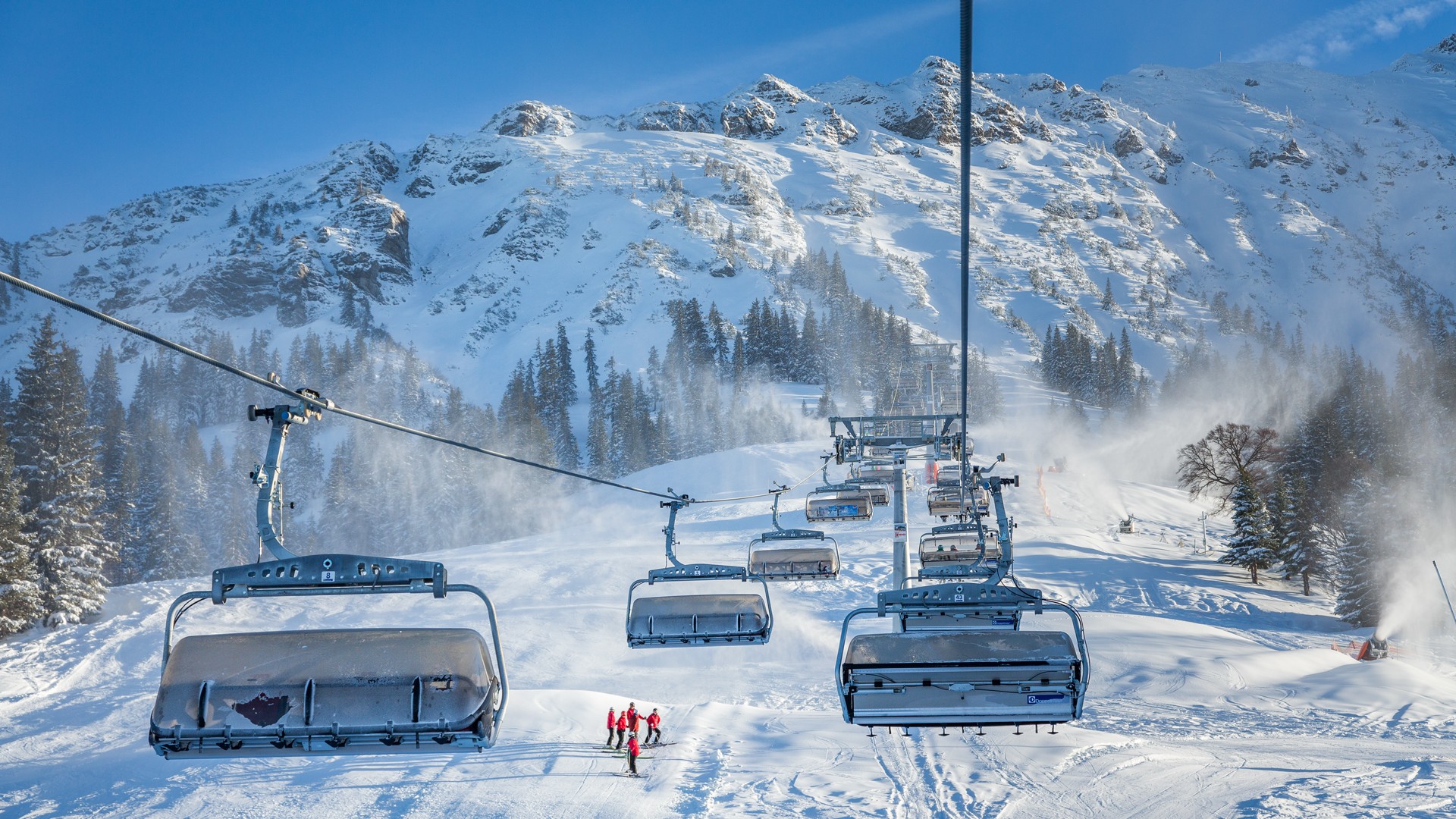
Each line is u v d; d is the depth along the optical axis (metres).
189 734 9.23
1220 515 104.44
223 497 123.75
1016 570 68.81
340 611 54.97
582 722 33.31
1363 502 63.38
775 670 44.62
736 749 30.00
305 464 173.62
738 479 119.00
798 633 50.38
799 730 32.38
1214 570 75.62
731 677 43.47
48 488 57.56
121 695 42.06
